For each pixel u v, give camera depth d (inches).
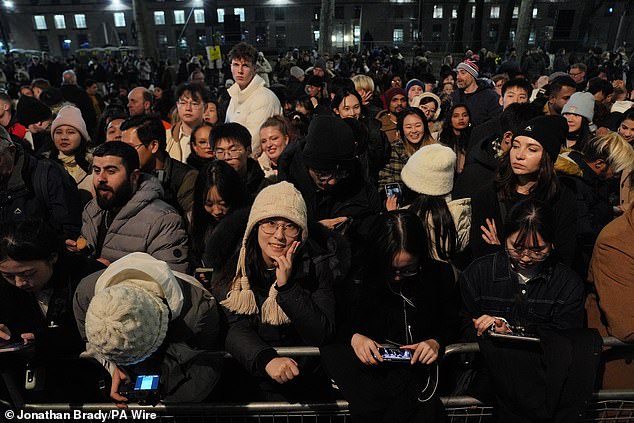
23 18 1966.0
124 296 60.4
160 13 1935.3
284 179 115.3
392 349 73.8
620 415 84.0
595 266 82.0
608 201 123.0
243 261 75.7
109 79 857.5
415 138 160.4
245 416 77.7
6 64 1136.2
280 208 69.8
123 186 95.6
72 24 1980.8
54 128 142.3
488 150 124.3
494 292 80.8
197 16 1929.1
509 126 127.5
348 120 140.8
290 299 70.4
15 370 78.6
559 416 74.2
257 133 166.6
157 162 120.9
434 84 386.0
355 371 74.5
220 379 82.2
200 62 882.8
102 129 190.7
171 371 70.8
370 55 1110.4
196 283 76.0
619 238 77.4
